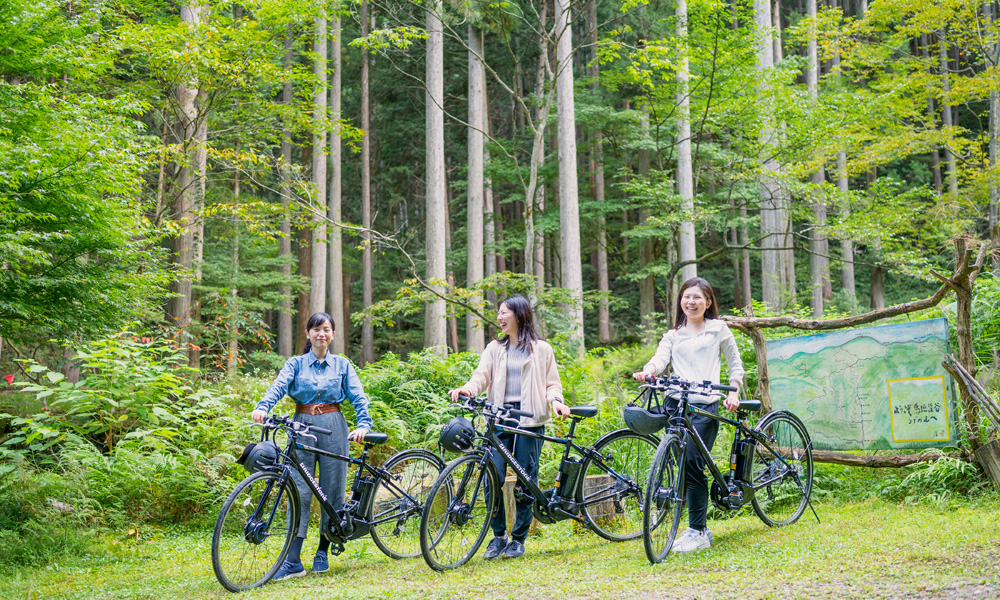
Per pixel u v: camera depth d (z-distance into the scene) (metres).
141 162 6.47
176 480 6.07
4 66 6.30
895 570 3.17
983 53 12.58
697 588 3.14
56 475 5.76
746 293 23.77
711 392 4.03
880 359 5.49
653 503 3.82
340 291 20.98
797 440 5.10
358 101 27.47
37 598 3.84
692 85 12.59
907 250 11.54
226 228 16.64
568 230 15.99
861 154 12.55
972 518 4.32
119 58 9.88
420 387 8.17
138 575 4.41
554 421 7.04
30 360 6.99
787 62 13.19
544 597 3.17
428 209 17.91
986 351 6.33
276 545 4.10
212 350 13.10
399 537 4.50
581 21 21.88
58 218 5.53
